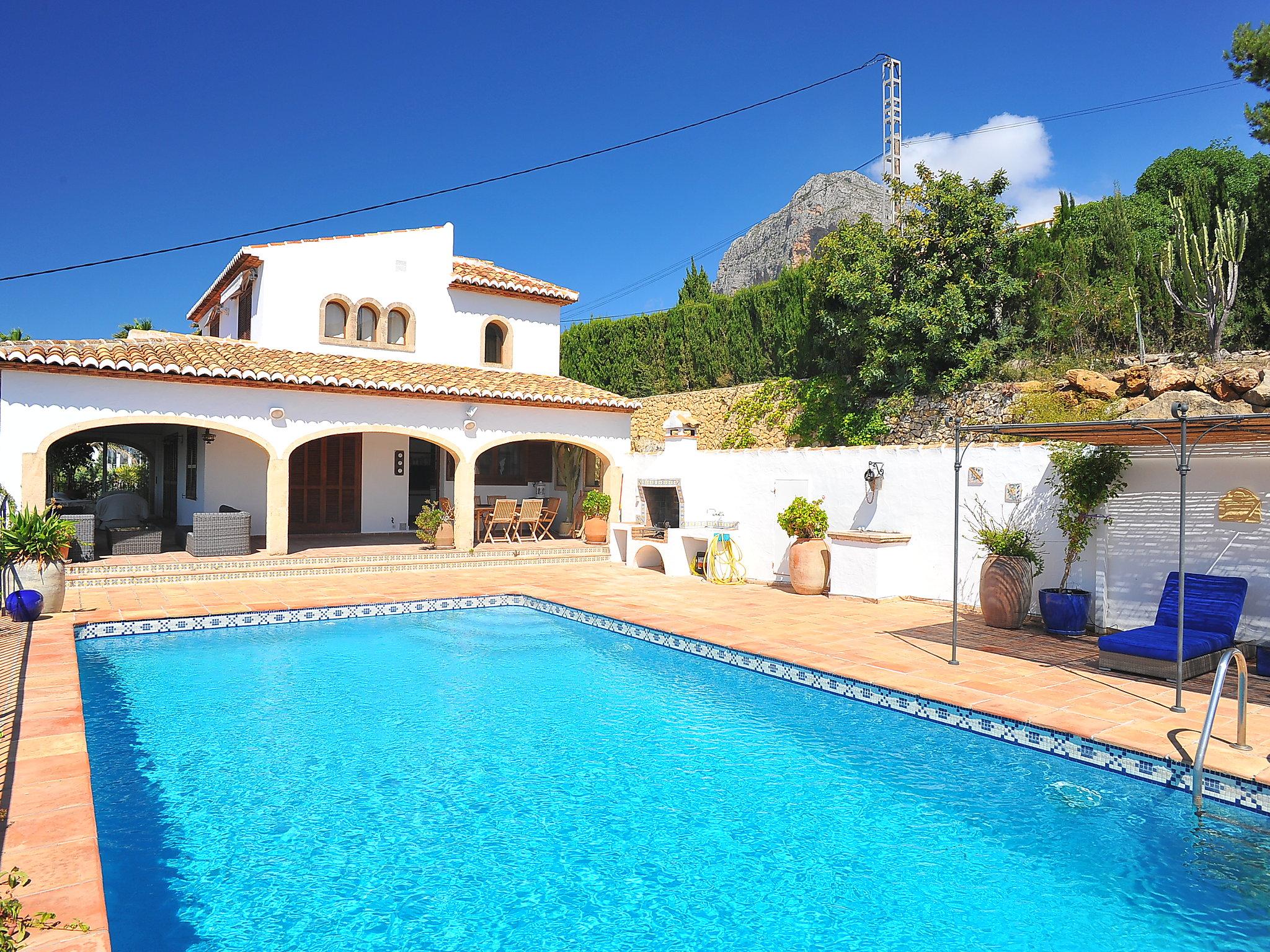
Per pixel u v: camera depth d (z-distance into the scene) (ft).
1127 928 13.08
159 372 43.60
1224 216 50.42
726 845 16.11
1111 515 31.99
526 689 27.12
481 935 12.84
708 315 85.46
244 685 27.22
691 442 53.83
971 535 37.81
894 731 22.61
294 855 15.47
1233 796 16.93
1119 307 54.49
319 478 62.18
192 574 44.11
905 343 59.62
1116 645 25.43
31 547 32.81
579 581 47.21
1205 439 26.30
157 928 12.78
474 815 17.40
